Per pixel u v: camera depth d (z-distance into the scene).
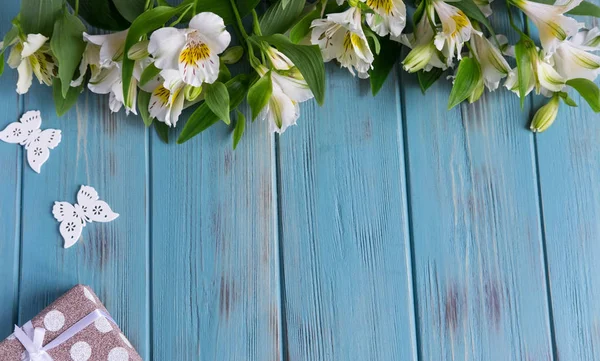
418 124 0.81
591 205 0.80
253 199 0.79
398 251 0.79
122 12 0.73
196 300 0.77
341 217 0.79
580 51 0.75
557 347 0.78
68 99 0.76
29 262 0.77
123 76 0.67
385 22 0.69
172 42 0.63
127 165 0.79
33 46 0.69
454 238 0.79
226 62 0.76
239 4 0.74
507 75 0.75
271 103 0.71
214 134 0.80
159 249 0.78
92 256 0.78
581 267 0.79
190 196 0.79
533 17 0.75
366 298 0.78
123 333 0.77
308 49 0.68
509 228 0.80
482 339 0.78
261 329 0.77
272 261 0.78
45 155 0.79
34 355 0.69
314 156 0.80
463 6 0.74
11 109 0.79
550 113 0.79
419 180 0.80
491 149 0.81
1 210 0.78
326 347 0.77
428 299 0.78
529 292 0.79
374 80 0.79
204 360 0.77
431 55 0.75
